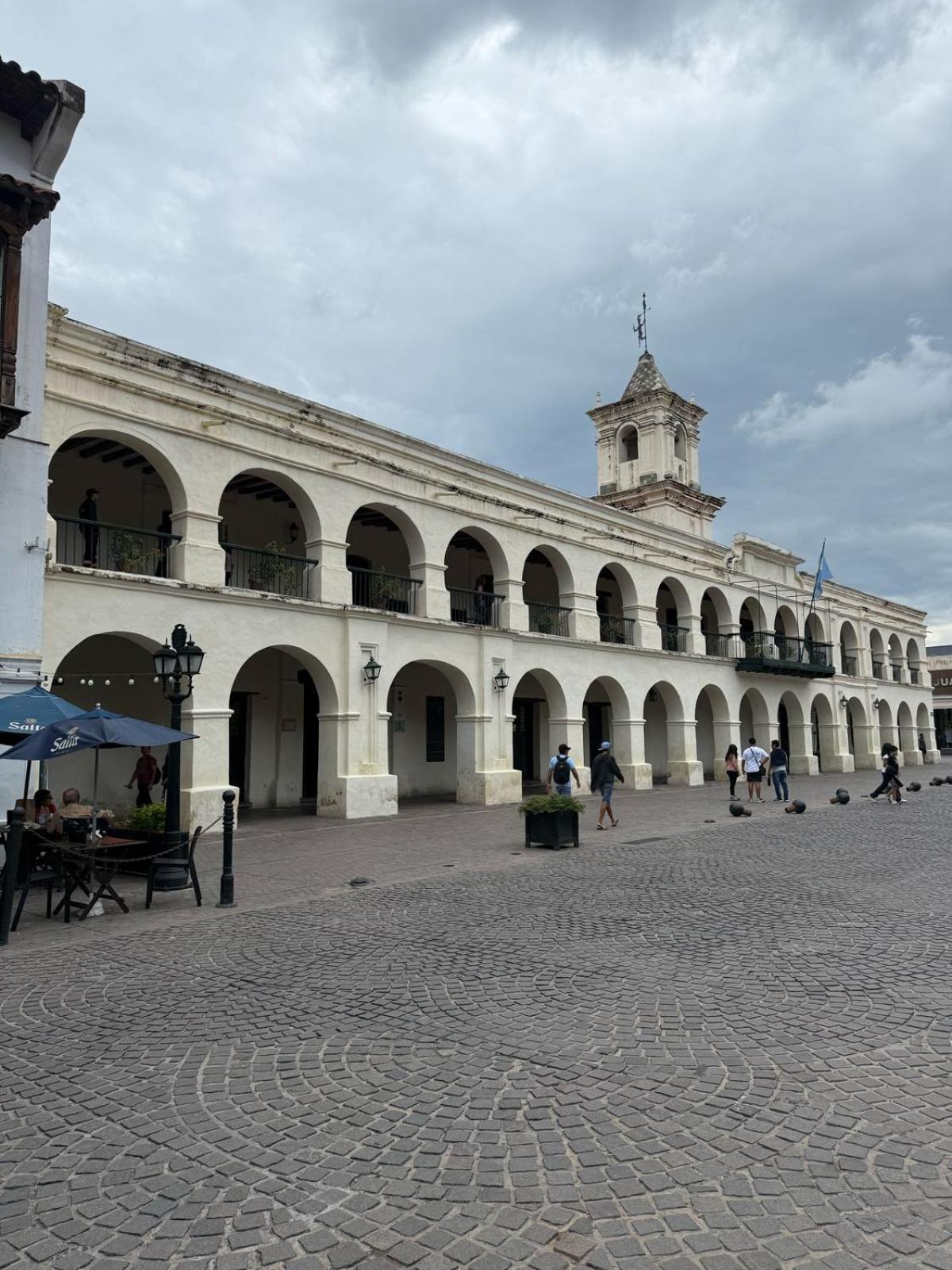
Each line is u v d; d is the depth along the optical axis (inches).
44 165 444.5
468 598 1026.1
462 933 298.0
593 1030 199.3
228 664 617.0
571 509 968.9
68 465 670.5
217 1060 186.9
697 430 1327.5
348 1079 175.3
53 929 318.0
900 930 291.7
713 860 461.1
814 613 1473.9
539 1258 115.3
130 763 689.0
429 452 806.5
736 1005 215.5
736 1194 129.6
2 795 399.9
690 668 1114.7
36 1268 116.3
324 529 701.3
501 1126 152.9
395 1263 115.3
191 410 617.3
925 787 1037.2
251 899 369.4
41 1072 184.1
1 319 405.1
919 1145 143.4
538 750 1129.4
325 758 703.1
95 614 545.3
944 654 3154.5
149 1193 134.5
